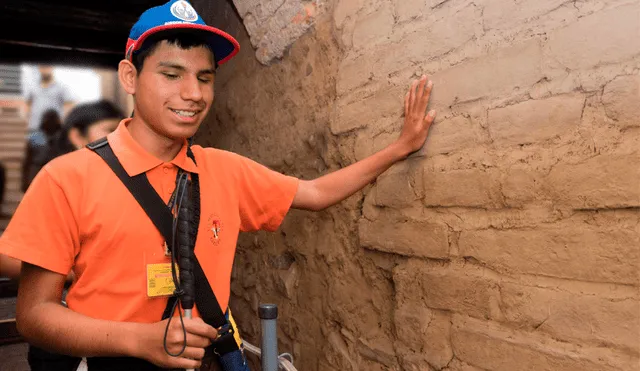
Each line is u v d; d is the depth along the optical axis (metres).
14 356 2.92
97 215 0.96
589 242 1.02
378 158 1.47
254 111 2.63
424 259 1.48
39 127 6.76
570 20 1.04
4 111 8.22
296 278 2.27
